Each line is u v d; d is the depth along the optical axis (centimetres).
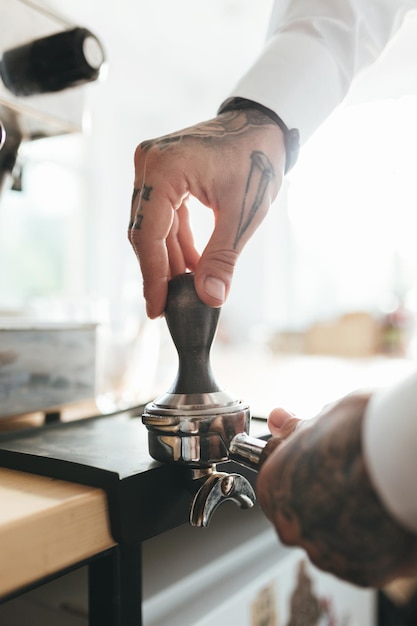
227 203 48
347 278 451
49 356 62
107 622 39
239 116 54
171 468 40
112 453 43
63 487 37
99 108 403
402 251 397
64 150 386
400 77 116
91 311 111
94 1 294
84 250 406
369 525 28
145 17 312
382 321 304
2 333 57
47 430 54
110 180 414
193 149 47
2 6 58
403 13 74
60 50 58
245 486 42
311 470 29
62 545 33
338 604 73
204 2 296
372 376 147
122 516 36
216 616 49
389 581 30
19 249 382
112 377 85
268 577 57
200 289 42
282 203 457
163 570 53
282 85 57
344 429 29
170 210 46
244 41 338
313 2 66
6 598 30
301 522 30
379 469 27
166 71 377
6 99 60
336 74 64
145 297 44
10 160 68
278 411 40
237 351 277
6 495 35
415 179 136
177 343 42
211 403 40
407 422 26
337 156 137
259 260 476
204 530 61
